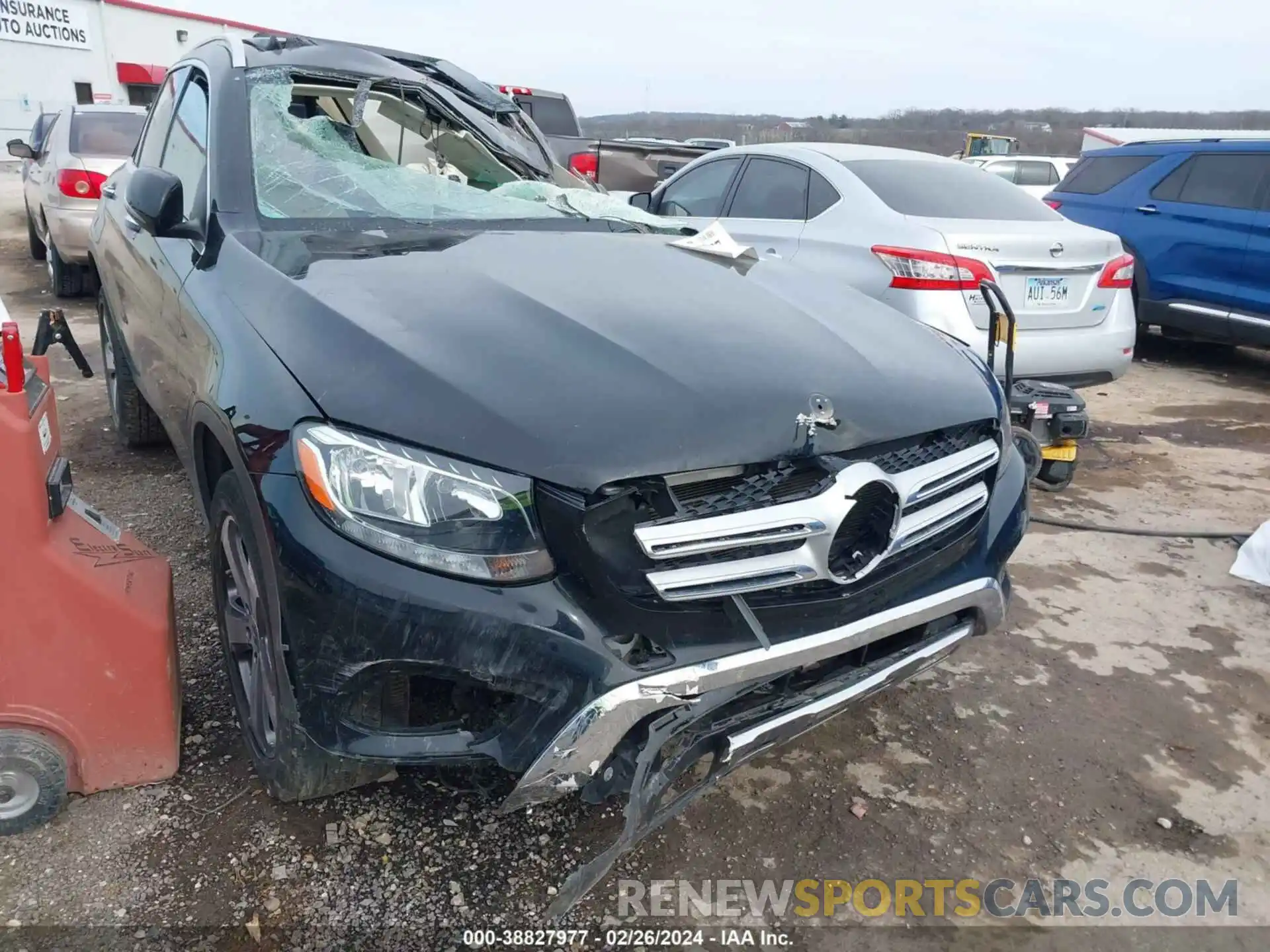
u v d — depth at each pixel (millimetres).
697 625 1845
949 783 2543
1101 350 5086
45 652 2066
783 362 2104
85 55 32562
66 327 2658
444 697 1915
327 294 2146
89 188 7434
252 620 2189
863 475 1940
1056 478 4715
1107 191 8070
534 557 1767
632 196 6570
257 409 1938
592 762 1766
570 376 1917
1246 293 7074
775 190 5695
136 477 4129
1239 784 2598
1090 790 2547
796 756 2619
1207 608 3600
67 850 2090
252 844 2133
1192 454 5574
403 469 1769
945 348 2570
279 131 2945
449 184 3164
